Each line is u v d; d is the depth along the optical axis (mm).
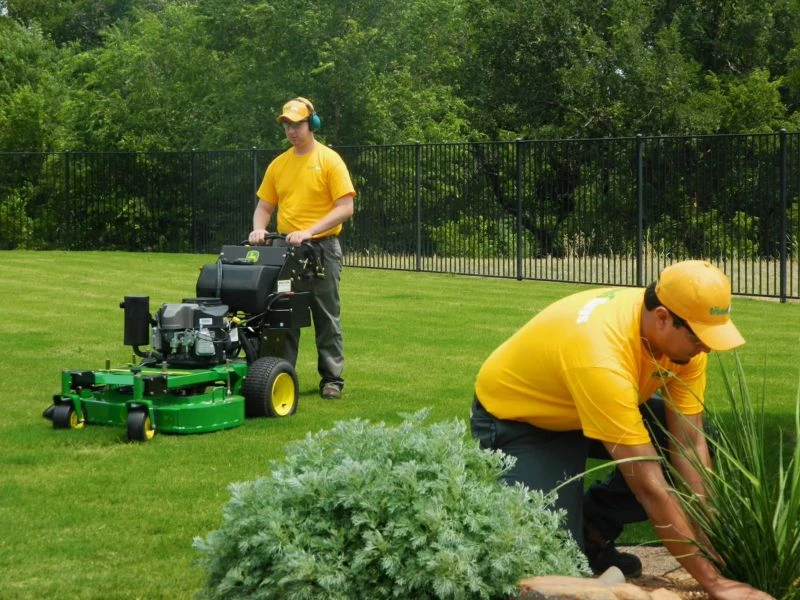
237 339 7930
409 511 3664
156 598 4445
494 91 34500
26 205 27094
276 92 32094
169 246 26078
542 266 19656
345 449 4062
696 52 34781
